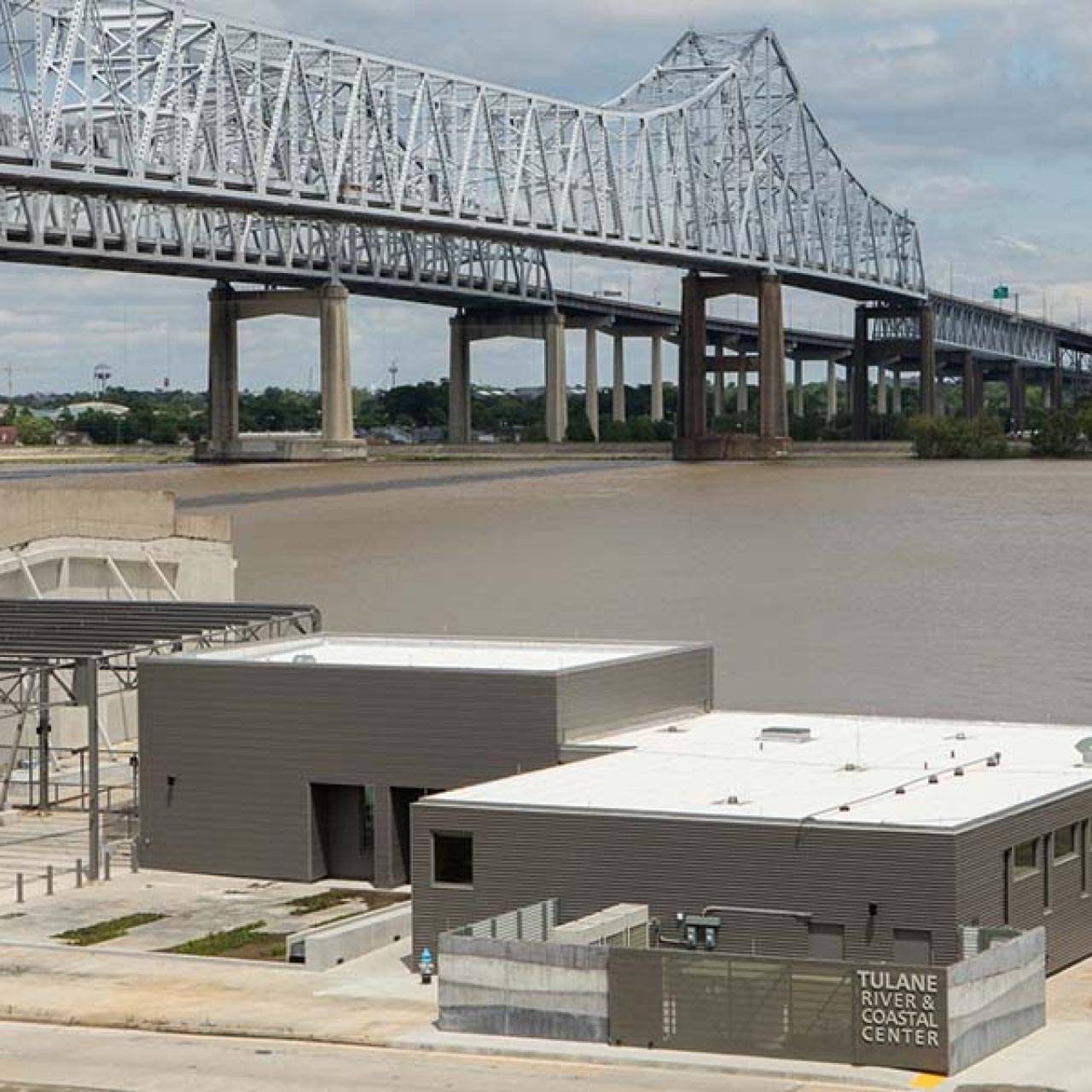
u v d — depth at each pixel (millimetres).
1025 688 101625
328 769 64250
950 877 49188
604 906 52281
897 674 106250
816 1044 45156
